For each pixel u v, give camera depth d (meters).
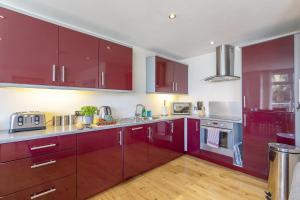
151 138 2.73
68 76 1.95
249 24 2.24
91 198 1.95
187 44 3.07
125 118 2.96
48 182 1.60
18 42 1.60
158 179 2.43
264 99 2.36
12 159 1.40
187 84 4.04
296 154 1.83
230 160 2.80
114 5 1.79
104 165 2.07
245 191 2.09
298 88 2.07
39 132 1.66
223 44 3.05
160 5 1.79
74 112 2.35
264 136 2.36
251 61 2.49
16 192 1.42
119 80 2.53
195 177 2.49
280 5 1.77
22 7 1.83
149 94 3.51
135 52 3.22
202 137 3.22
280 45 2.22
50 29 1.82
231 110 3.33
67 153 1.74
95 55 2.22
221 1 1.71
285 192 1.86
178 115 3.67
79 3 1.75
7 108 1.82
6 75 1.53
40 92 2.06
